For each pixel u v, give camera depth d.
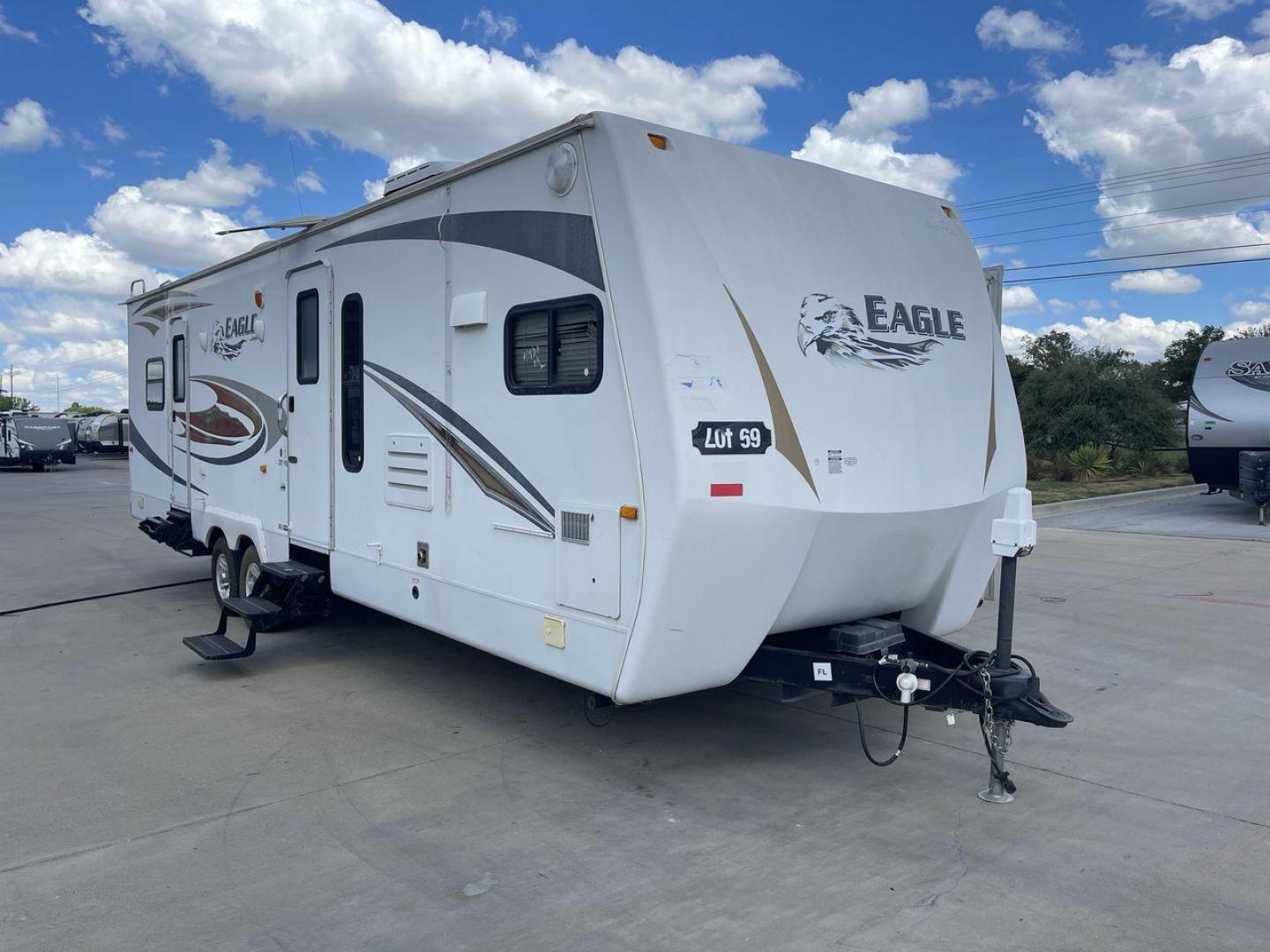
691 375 3.81
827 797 4.39
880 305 4.54
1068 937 3.21
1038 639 7.38
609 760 4.85
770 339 4.08
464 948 3.15
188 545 9.06
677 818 4.16
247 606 6.64
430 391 5.16
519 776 4.64
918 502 4.47
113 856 3.79
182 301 8.68
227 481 7.86
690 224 3.99
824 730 5.31
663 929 3.26
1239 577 10.00
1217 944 3.17
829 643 4.73
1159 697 5.92
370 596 5.82
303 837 3.97
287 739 5.18
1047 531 13.88
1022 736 5.21
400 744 5.09
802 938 3.20
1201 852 3.84
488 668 6.58
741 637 4.12
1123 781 4.58
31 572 10.81
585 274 4.09
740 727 5.34
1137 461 22.16
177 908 3.40
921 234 4.96
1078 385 21.59
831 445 4.20
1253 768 4.75
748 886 3.56
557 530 4.29
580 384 4.14
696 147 4.17
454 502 5.00
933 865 3.72
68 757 4.90
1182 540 12.81
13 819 4.15
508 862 3.75
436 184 5.05
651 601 3.84
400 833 4.01
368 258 5.70
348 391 5.98
